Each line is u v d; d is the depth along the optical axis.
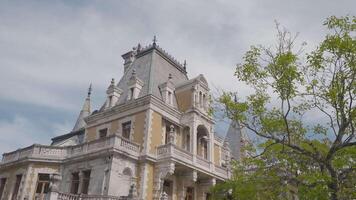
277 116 14.07
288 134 13.08
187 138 29.20
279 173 14.68
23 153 27.30
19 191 25.30
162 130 27.08
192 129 28.05
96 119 30.25
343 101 12.23
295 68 12.77
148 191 23.94
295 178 13.34
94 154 23.80
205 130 30.42
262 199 14.34
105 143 23.83
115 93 30.39
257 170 15.20
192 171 26.44
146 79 30.08
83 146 25.36
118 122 28.17
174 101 30.55
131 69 33.56
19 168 26.86
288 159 14.27
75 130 36.91
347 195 11.74
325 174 11.96
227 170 30.30
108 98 30.50
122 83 32.38
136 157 24.56
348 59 12.27
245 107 13.95
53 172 25.66
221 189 17.11
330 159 12.05
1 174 28.52
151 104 26.66
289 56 12.88
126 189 23.19
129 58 35.97
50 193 17.92
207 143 29.72
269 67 13.39
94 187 22.58
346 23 12.44
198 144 30.45
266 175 14.66
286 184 14.21
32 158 26.02
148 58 32.62
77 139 33.69
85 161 24.52
